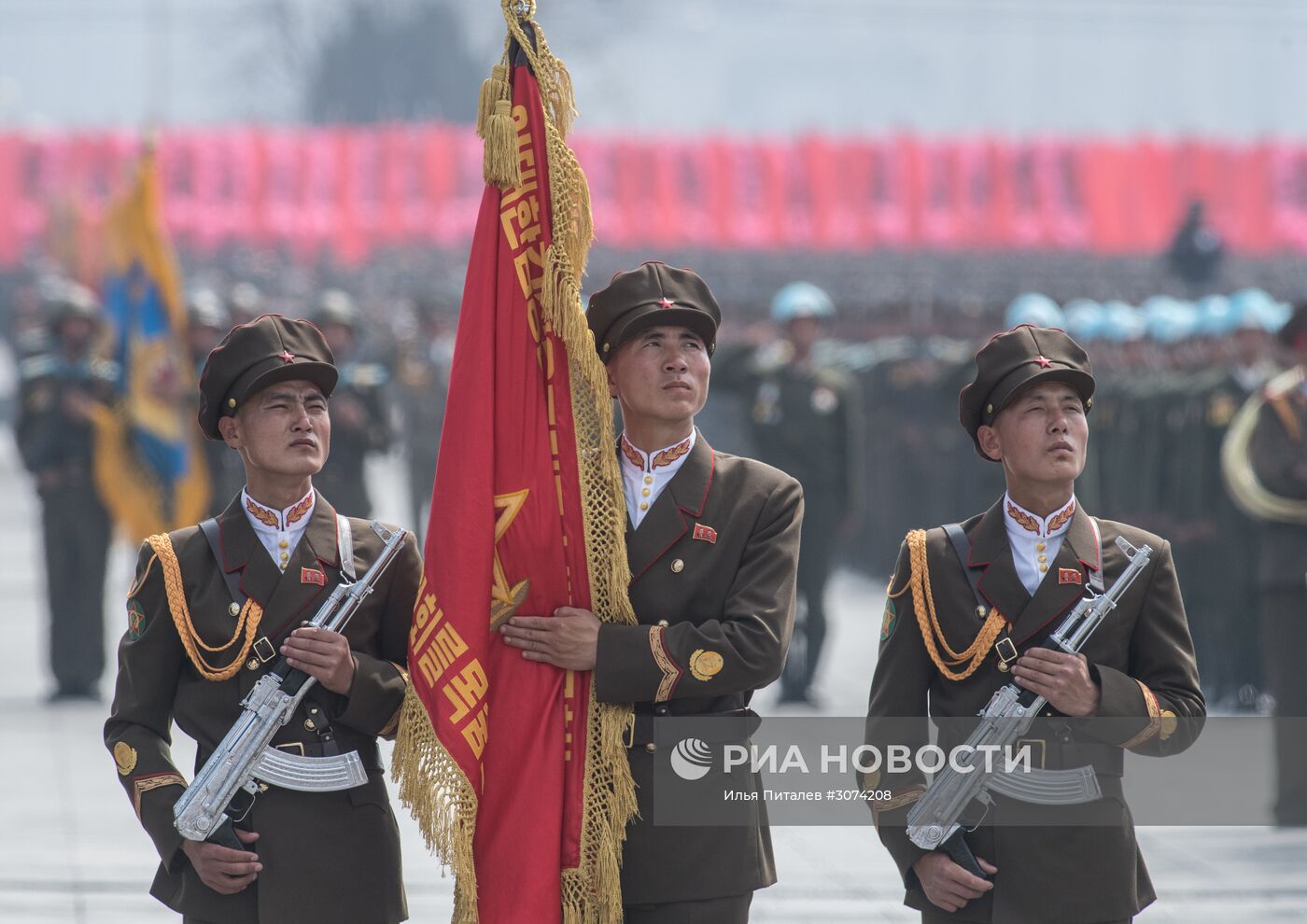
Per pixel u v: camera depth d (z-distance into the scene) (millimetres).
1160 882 25141
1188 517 41031
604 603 15172
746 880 15117
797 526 15695
